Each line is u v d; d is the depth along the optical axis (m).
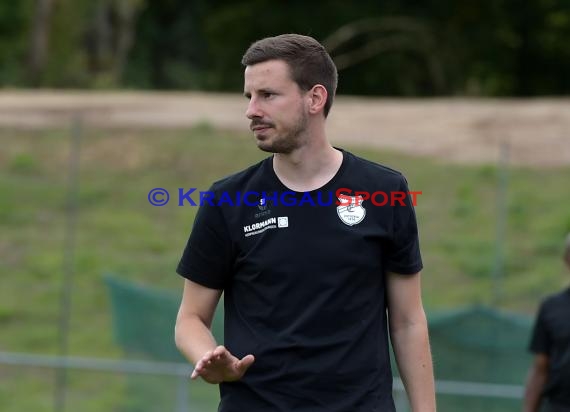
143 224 44.62
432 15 97.81
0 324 38.41
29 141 52.28
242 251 10.22
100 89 84.31
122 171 48.91
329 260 10.01
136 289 31.70
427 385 10.53
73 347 36.94
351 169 10.31
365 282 10.12
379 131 54.97
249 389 10.08
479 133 54.69
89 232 44.06
